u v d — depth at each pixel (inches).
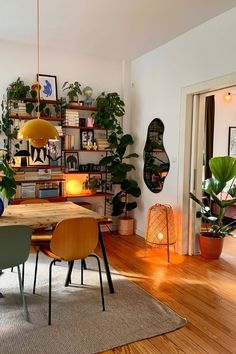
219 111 240.1
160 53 171.2
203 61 139.9
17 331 86.0
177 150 158.7
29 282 119.3
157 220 151.3
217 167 143.6
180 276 128.0
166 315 96.0
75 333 85.4
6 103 169.5
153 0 118.7
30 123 104.0
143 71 188.2
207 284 120.1
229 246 169.9
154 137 178.2
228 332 87.6
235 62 123.1
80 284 118.5
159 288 116.2
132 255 154.4
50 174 176.9
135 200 198.8
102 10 128.0
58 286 116.3
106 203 198.8
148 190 185.0
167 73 165.5
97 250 161.5
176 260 147.6
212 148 234.5
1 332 85.5
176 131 159.3
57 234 90.7
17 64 173.0
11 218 104.9
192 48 146.6
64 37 159.8
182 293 112.1
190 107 152.3
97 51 182.4
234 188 151.6
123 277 126.3
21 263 90.7
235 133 246.4
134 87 198.5
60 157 182.9
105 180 195.3
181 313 97.8
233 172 141.9
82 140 188.4
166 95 166.7
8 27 147.0
